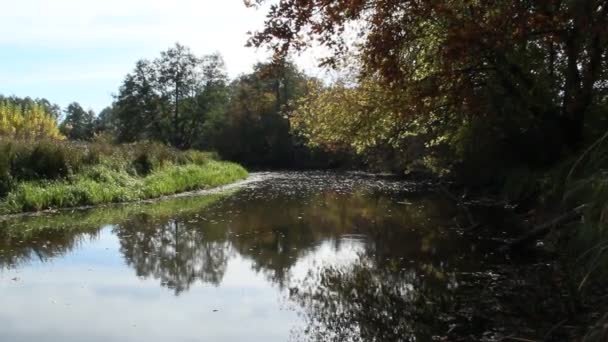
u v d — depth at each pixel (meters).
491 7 9.02
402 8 8.79
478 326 5.94
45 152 16.72
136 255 10.05
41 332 6.02
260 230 12.79
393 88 9.48
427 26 10.46
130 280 8.30
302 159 52.28
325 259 9.79
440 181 24.64
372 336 5.89
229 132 56.31
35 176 16.08
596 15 8.14
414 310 6.73
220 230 12.79
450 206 16.92
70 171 17.06
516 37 8.73
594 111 12.79
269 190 23.70
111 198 17.31
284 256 10.06
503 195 16.30
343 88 14.52
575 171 8.40
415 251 10.20
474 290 7.34
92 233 12.16
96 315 6.62
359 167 45.97
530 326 5.73
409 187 25.64
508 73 12.16
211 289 7.85
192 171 24.77
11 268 8.95
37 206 14.85
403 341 5.69
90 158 18.97
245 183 28.34
